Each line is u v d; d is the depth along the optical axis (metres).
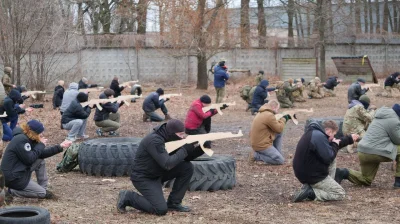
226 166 9.74
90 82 35.69
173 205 8.14
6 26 24.89
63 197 9.09
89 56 35.47
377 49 45.69
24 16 24.98
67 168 11.23
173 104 25.50
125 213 7.98
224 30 32.09
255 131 12.07
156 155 7.47
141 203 7.84
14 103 14.20
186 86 34.91
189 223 7.46
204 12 31.73
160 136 7.54
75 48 31.16
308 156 8.67
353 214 8.02
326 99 26.70
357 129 12.98
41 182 9.12
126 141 11.44
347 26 44.62
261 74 26.11
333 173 9.45
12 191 8.45
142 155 7.69
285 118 12.07
